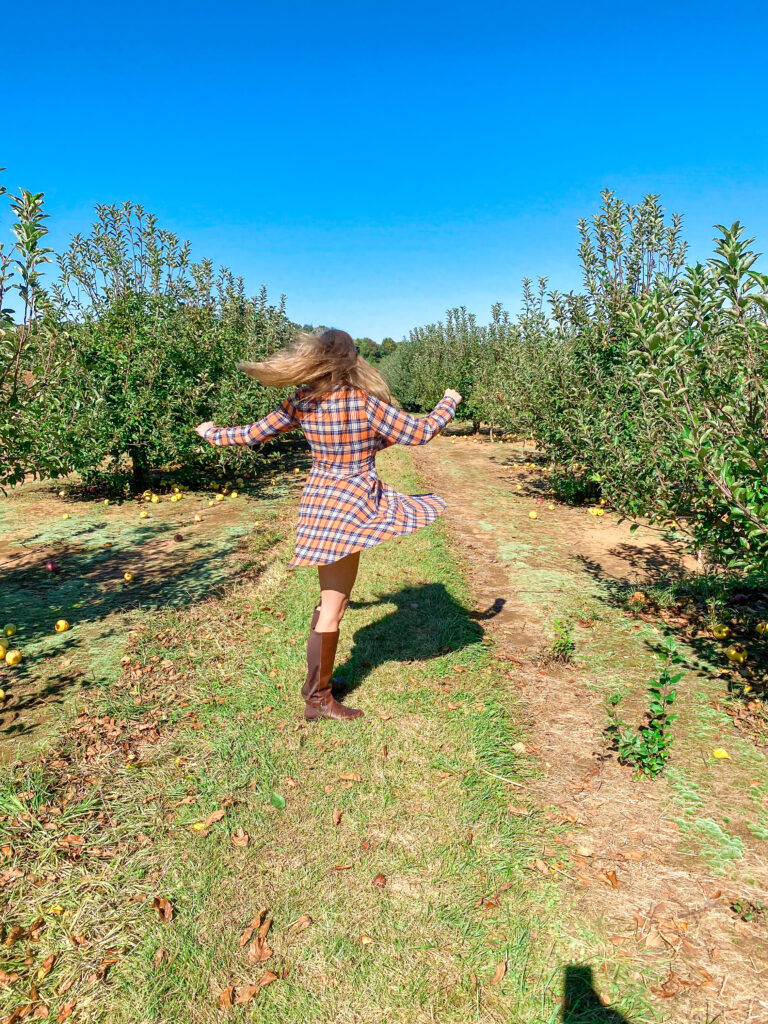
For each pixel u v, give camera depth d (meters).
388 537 3.27
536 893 2.49
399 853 2.69
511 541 7.61
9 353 4.32
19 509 9.30
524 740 3.52
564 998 2.08
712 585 5.48
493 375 16.78
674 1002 2.07
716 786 3.14
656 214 8.52
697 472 4.05
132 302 10.52
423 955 2.23
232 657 4.45
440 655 4.45
